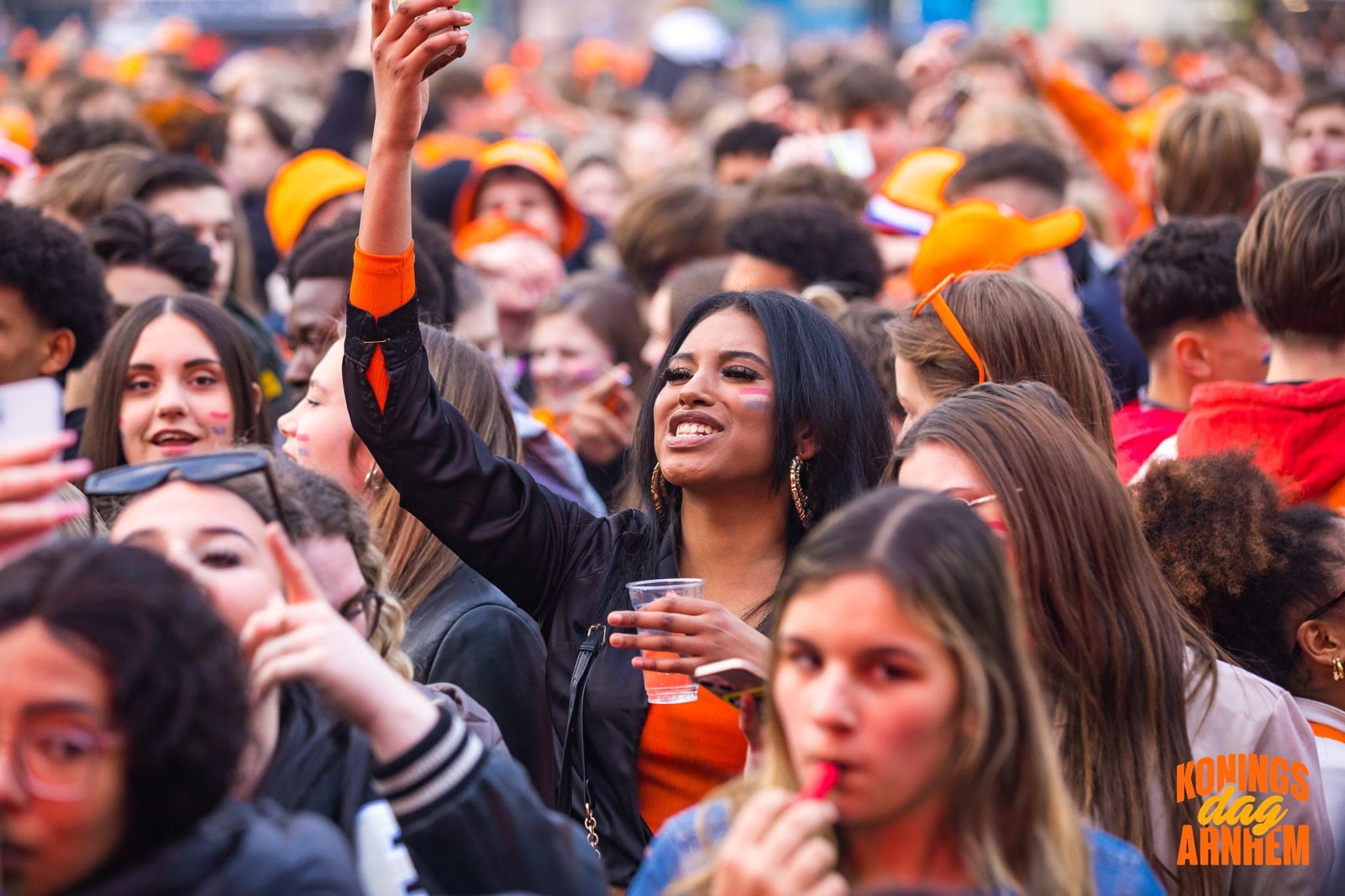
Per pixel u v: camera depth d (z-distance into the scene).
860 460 4.18
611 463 7.15
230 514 2.89
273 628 2.64
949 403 3.79
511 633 4.37
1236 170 7.69
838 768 2.49
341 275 6.18
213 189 7.87
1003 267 5.86
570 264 12.05
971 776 2.54
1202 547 4.21
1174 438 5.36
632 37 36.34
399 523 4.67
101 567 2.26
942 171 8.55
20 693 2.15
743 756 3.93
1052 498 3.58
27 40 26.00
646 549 4.30
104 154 8.02
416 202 10.23
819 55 21.41
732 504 4.20
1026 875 2.62
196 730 2.22
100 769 2.17
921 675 2.50
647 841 3.93
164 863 2.25
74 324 5.12
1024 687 2.64
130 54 23.61
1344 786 3.93
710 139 14.79
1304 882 3.66
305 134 14.90
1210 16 31.28
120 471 2.97
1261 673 4.20
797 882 2.33
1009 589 2.65
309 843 2.44
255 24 28.56
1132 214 11.73
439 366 4.94
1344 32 23.77
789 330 4.18
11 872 2.18
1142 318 5.92
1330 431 4.84
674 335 4.32
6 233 4.92
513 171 10.10
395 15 3.90
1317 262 4.86
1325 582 4.16
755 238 7.07
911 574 2.51
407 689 2.73
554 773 4.32
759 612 4.11
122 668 2.17
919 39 32.31
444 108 15.82
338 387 4.74
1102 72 22.86
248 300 8.72
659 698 3.80
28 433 3.05
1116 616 3.60
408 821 2.68
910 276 6.91
